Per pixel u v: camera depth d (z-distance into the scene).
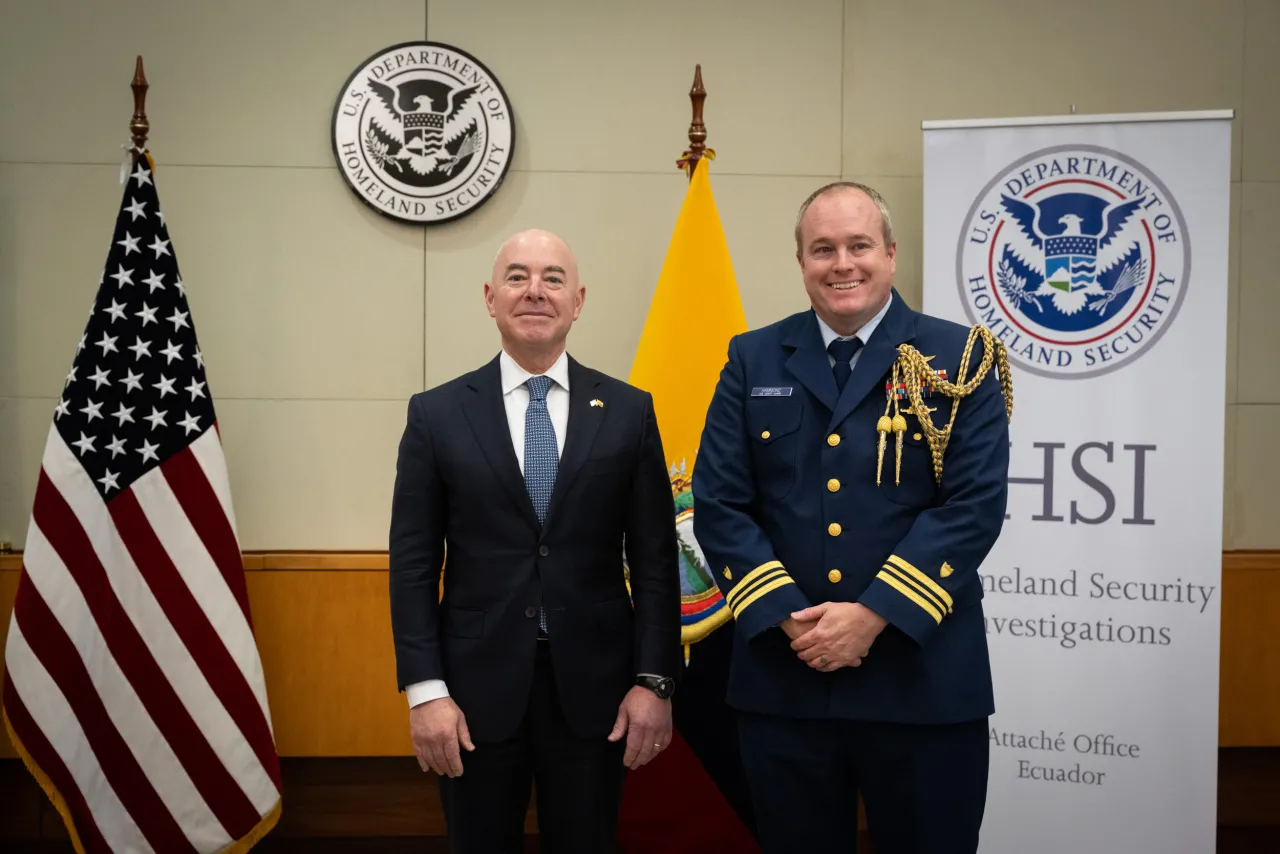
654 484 1.83
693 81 2.86
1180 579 2.45
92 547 2.39
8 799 2.81
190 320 2.54
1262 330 2.93
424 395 1.85
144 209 2.53
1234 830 2.87
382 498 2.93
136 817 2.38
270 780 2.46
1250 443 2.93
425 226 2.92
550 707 1.75
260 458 2.91
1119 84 2.95
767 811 1.72
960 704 1.63
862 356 1.72
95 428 2.43
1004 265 2.54
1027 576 2.51
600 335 2.96
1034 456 2.52
